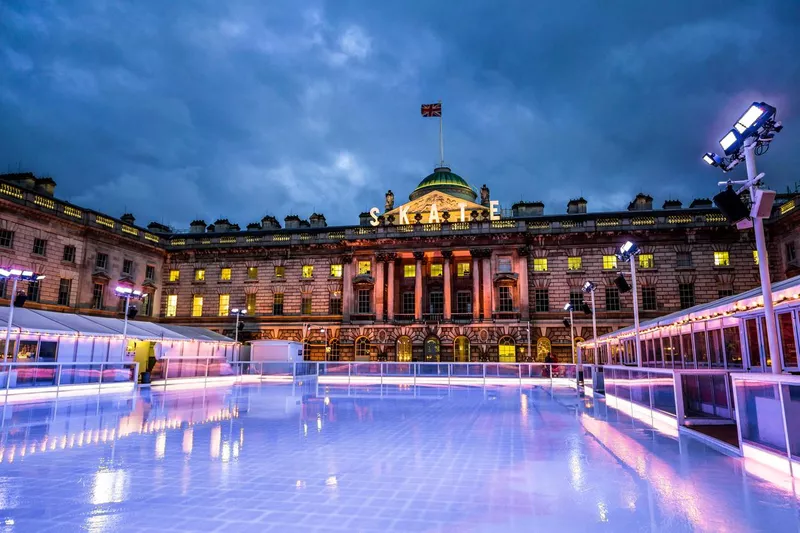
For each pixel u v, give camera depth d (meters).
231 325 60.44
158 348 43.16
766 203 12.14
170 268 63.06
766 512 7.09
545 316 54.97
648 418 17.16
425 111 79.00
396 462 10.43
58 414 18.53
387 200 72.81
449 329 55.53
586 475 9.26
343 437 13.60
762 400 10.05
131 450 11.63
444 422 16.64
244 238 63.16
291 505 7.47
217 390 31.86
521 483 8.72
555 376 38.50
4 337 30.67
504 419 17.42
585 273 55.00
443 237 57.34
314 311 59.62
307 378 43.88
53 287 48.91
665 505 7.43
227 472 9.52
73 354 35.62
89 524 6.63
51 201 49.34
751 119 12.27
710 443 12.48
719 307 19.09
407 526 6.57
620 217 55.78
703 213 53.56
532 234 56.31
